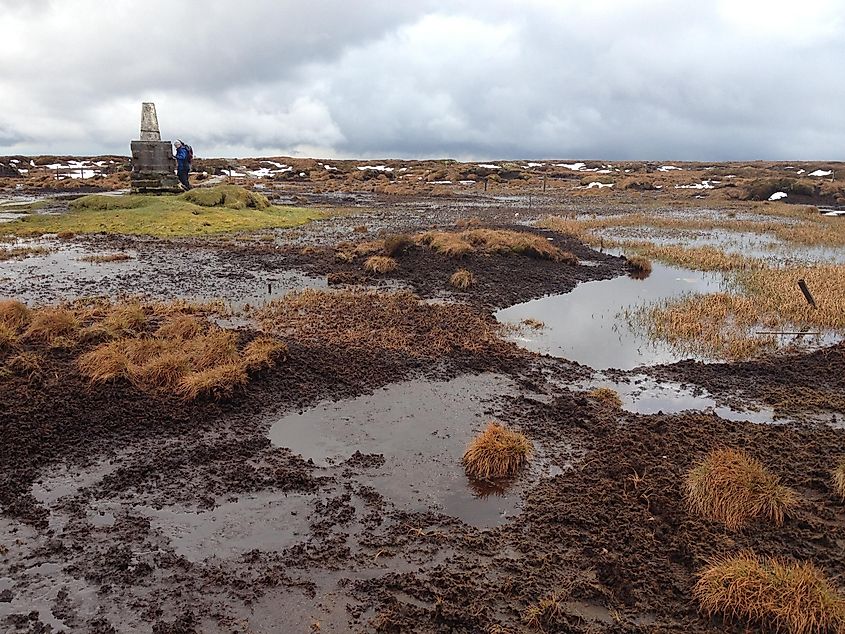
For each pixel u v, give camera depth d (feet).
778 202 180.86
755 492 24.47
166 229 100.58
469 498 26.25
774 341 48.03
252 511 24.86
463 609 19.63
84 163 312.09
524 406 35.40
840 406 35.42
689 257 85.71
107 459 28.30
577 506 25.40
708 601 19.58
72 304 54.08
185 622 18.97
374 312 53.47
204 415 32.60
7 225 101.35
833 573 21.30
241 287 63.10
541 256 78.54
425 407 35.01
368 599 20.18
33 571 21.01
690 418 33.42
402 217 132.98
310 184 246.88
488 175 275.18
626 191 222.89
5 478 26.43
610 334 50.65
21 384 33.81
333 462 28.89
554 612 19.43
